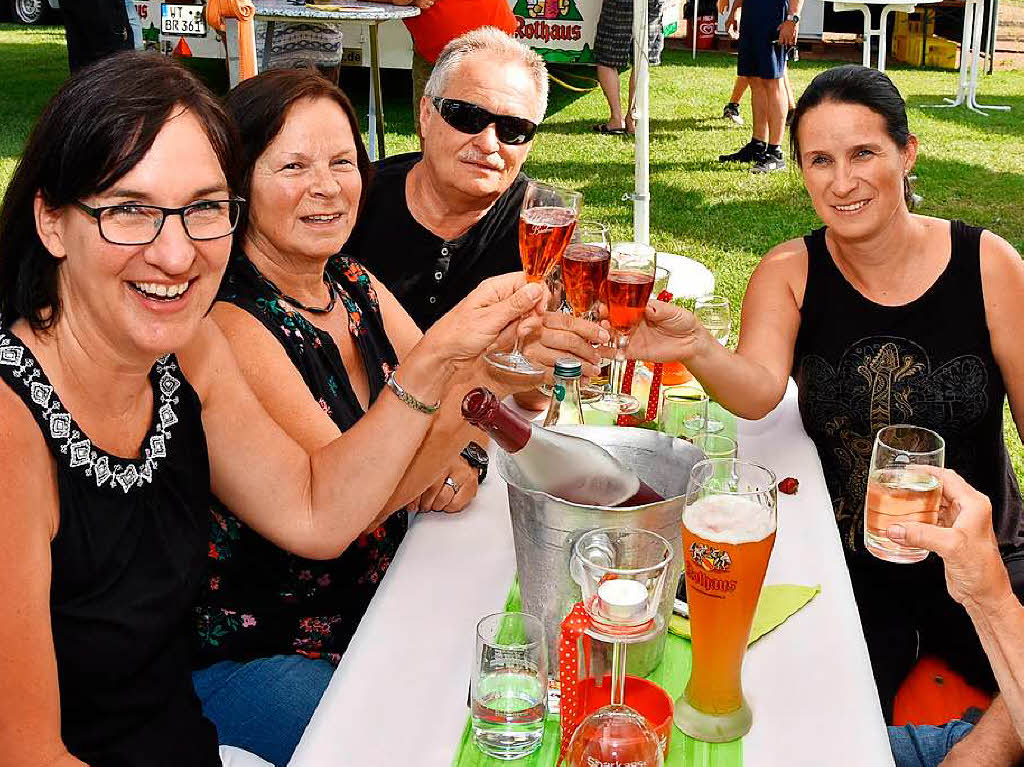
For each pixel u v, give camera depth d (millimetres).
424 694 1406
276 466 1701
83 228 1285
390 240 2773
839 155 2184
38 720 1341
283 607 1909
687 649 1481
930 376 2285
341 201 2006
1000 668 1486
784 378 2291
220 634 1882
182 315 1367
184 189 1301
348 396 2033
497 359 1850
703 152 8844
